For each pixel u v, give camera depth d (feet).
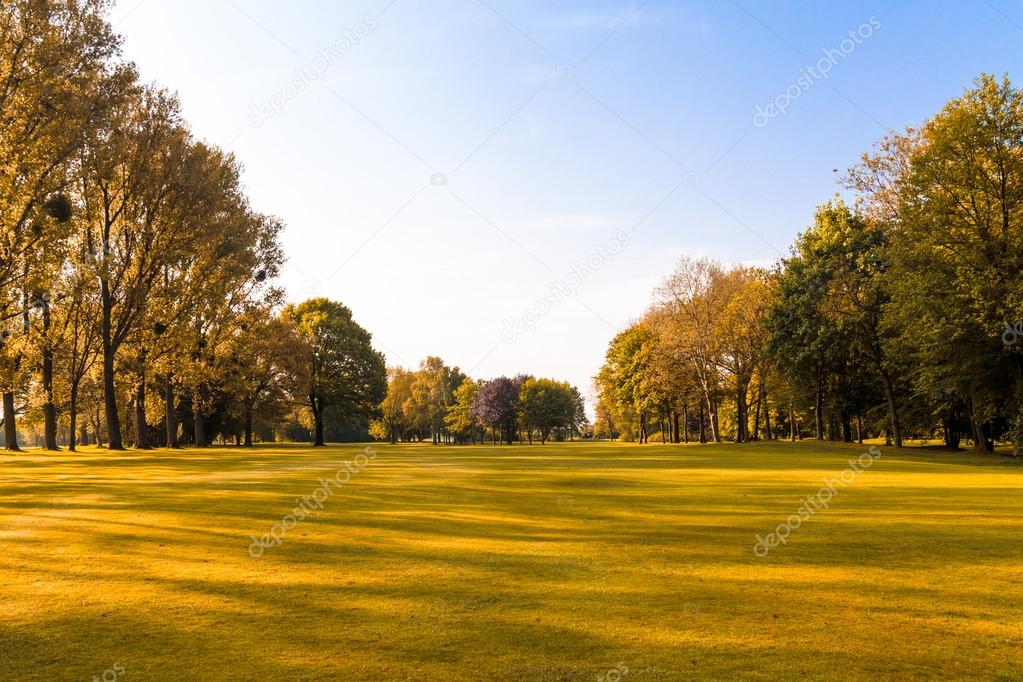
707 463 125.08
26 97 109.91
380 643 22.94
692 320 212.84
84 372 189.47
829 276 176.35
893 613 26.40
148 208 154.10
